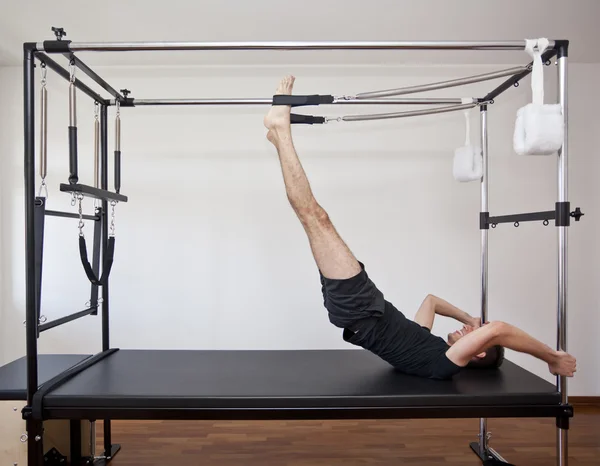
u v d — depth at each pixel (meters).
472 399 1.56
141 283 2.87
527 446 2.29
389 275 2.90
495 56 2.74
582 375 2.92
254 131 2.89
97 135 1.98
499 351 1.92
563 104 1.59
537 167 2.92
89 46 1.53
